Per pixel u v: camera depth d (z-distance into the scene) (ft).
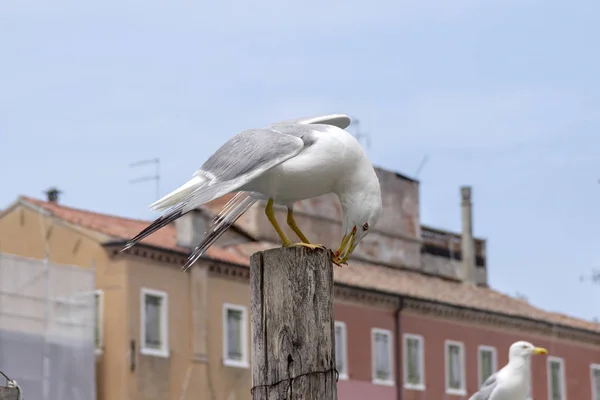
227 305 145.89
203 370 141.49
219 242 159.12
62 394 127.03
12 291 124.98
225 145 36.14
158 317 138.41
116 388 134.31
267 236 162.40
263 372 30.81
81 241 138.72
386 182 184.55
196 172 35.99
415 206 188.44
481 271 198.08
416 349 168.86
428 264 190.08
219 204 153.58
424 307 170.71
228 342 145.38
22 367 124.06
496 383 72.64
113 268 136.67
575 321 198.39
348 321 160.15
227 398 144.05
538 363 186.60
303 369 30.45
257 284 31.12
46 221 140.67
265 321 30.91
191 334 141.28
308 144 35.40
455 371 174.29
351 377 158.61
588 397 194.90
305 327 30.58
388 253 181.78
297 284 30.76
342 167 35.53
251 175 34.96
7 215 143.13
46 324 127.03
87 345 130.11
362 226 35.99
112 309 135.85
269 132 36.04
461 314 176.24
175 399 138.31
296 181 35.40
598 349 198.70
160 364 137.59
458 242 195.83
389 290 166.61
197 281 142.72
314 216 168.66
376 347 163.32
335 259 32.09
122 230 141.28
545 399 186.50
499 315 181.37
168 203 35.19
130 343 134.92
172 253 140.15
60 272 129.59
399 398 164.66
